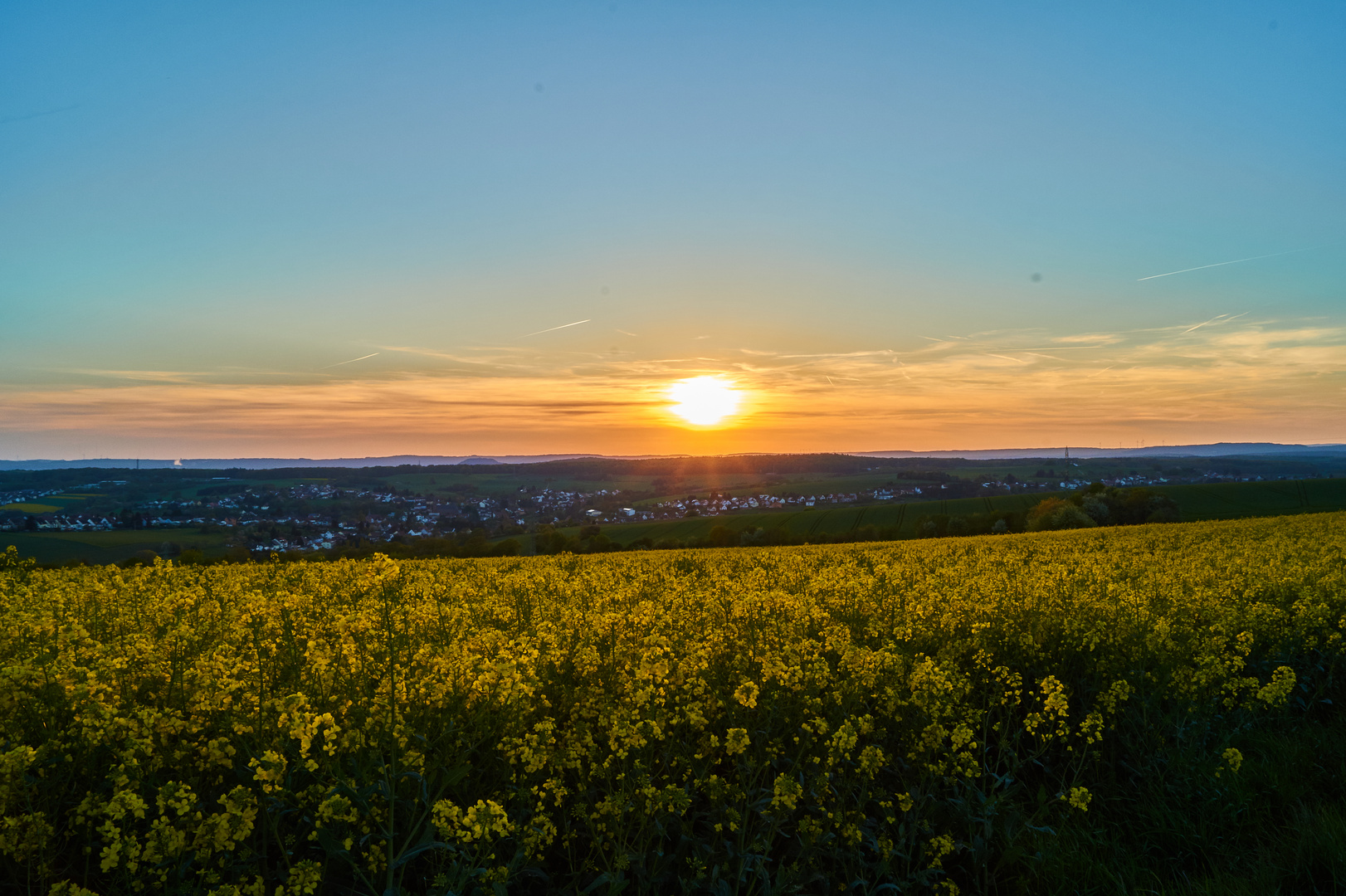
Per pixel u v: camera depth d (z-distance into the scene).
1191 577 14.39
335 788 4.58
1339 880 5.41
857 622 10.37
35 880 4.20
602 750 5.71
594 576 15.49
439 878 4.26
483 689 5.46
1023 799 6.76
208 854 3.92
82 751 4.84
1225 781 6.52
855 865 5.25
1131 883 5.61
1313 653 9.72
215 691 5.45
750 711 6.40
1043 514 73.25
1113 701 6.84
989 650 8.34
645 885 4.79
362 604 8.32
